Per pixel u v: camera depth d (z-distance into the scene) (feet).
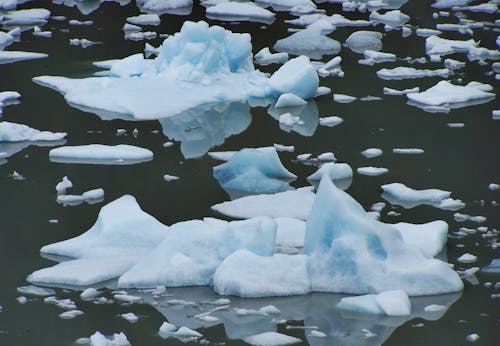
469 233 74.79
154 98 120.37
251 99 123.75
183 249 65.67
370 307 60.08
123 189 86.89
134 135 106.11
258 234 65.16
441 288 63.16
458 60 149.38
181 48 130.11
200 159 97.19
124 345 55.36
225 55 131.75
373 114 116.37
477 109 118.73
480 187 87.40
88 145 100.27
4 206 81.35
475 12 192.95
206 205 82.38
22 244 72.18
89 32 167.94
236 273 62.80
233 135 106.93
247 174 88.53
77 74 134.21
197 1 203.00
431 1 204.44
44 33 165.27
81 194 85.35
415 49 158.20
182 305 61.36
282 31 173.17
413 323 58.85
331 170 90.27
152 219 71.51
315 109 119.24
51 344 55.93
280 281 62.85
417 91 127.65
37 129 107.76
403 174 91.86
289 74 124.26
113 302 61.87
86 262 67.77
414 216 79.51
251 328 58.18
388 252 63.72
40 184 87.92
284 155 99.09
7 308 60.90
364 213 64.85
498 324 58.70
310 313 60.18
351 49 158.20
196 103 119.75
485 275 66.33
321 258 63.72
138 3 199.31
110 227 70.49
